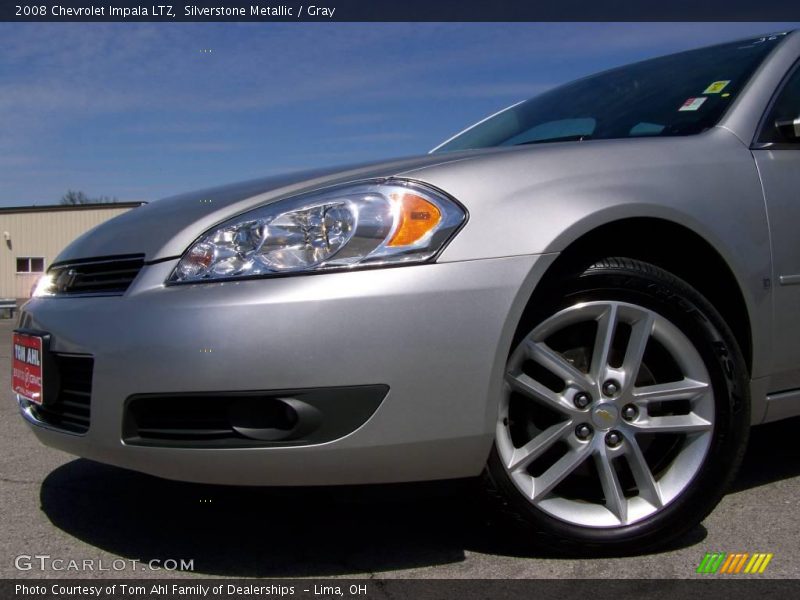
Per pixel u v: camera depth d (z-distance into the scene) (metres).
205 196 2.33
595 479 2.20
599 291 2.07
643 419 2.14
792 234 2.39
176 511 2.53
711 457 2.15
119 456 1.97
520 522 2.04
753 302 2.29
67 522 2.44
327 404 1.82
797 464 2.95
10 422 3.95
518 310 1.92
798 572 1.99
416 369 1.85
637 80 3.06
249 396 1.83
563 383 2.11
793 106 2.61
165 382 1.87
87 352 2.01
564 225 1.97
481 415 1.90
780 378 2.41
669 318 2.12
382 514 2.46
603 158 2.16
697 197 2.21
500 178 2.01
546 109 3.25
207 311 1.86
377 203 1.92
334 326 1.82
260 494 2.64
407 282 1.85
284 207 1.98
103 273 2.18
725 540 2.21
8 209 34.88
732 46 2.94
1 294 34.94
